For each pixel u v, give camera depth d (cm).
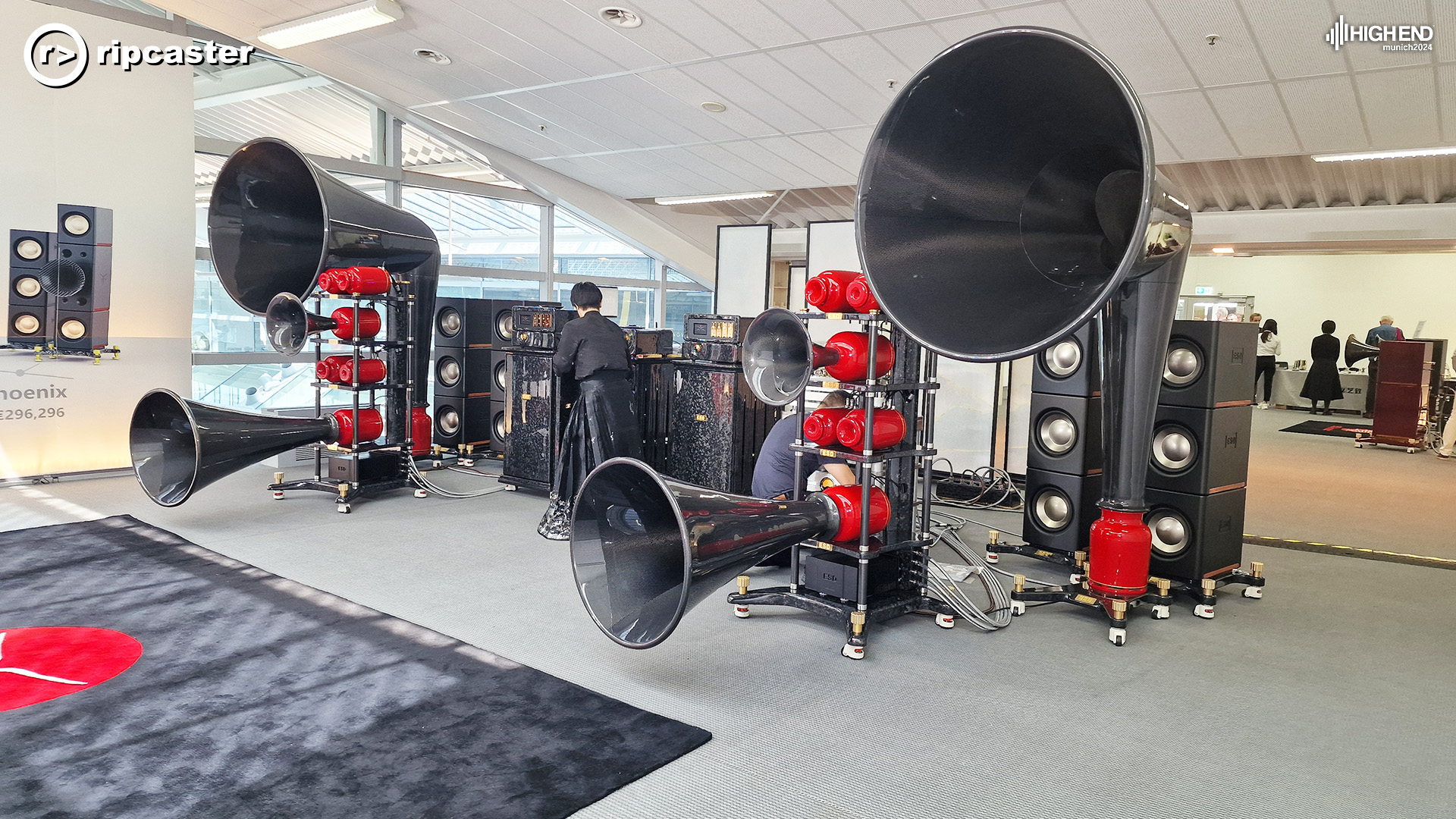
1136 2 481
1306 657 325
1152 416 335
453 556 425
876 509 322
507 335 711
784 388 325
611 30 605
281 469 628
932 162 234
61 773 214
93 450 593
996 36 202
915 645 327
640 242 1168
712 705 268
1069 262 227
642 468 253
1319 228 948
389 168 912
